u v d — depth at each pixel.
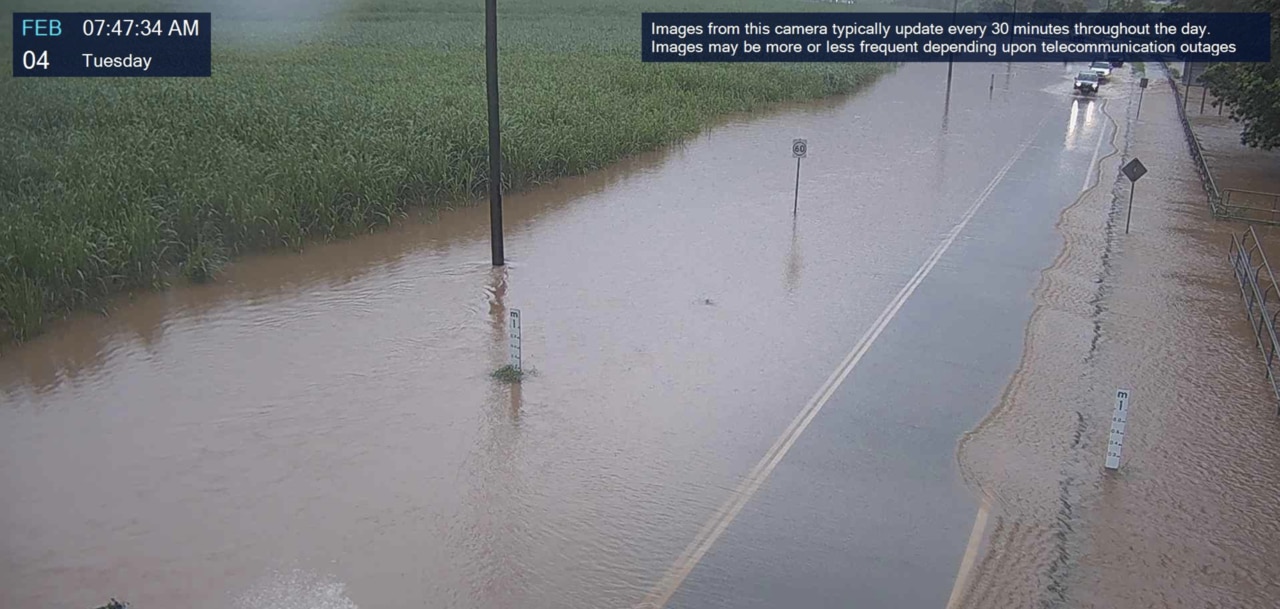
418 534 9.70
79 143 22.86
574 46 53.25
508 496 10.45
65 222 17.12
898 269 19.33
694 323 15.92
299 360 14.01
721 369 14.09
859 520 10.22
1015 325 16.41
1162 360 15.08
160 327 15.20
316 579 8.94
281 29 57.69
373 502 10.26
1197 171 30.97
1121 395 11.26
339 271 18.19
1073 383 14.09
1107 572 9.47
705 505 10.41
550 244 20.47
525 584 8.97
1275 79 27.06
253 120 25.62
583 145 27.89
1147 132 39.53
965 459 11.67
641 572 9.21
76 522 9.76
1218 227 23.83
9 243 15.62
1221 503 10.86
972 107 46.69
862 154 32.50
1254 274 18.61
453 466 11.05
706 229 22.00
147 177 19.83
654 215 23.20
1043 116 43.94
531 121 28.06
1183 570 9.56
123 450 11.27
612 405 12.77
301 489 10.48
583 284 17.81
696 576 9.16
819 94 47.78
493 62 17.92
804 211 24.03
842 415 12.74
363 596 8.72
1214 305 17.81
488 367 13.90
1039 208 25.19
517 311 13.34
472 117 26.69
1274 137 28.47
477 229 21.45
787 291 17.72
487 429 11.98
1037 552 9.75
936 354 14.97
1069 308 17.39
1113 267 20.09
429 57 44.81
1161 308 17.58
